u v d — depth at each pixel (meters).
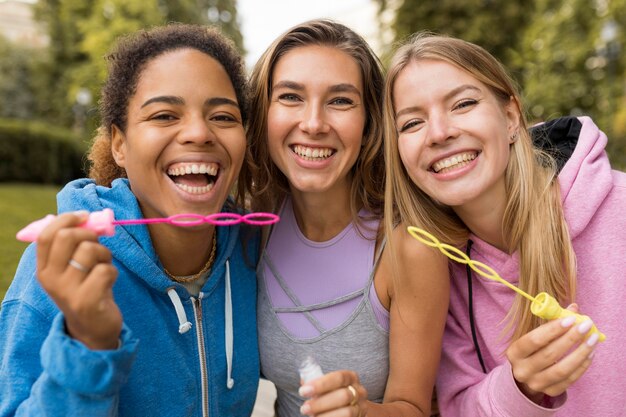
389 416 1.37
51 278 0.91
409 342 1.51
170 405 1.30
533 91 11.33
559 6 11.27
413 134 1.48
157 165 1.26
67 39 16.14
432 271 1.50
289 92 1.51
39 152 12.55
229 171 1.33
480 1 12.62
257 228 1.68
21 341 1.13
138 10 13.42
